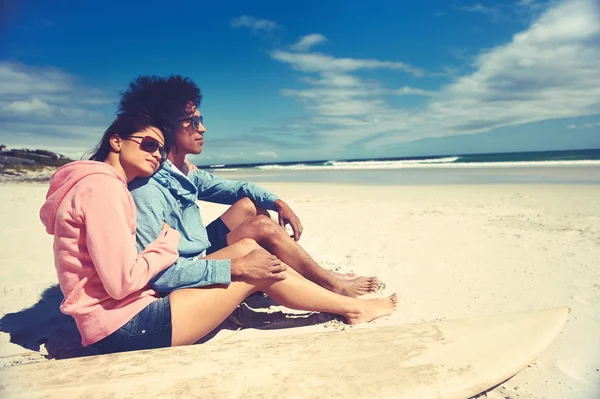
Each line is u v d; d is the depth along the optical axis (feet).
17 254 14.42
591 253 13.57
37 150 67.56
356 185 45.98
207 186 10.25
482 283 11.09
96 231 5.78
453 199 29.48
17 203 27.81
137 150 6.62
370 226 19.61
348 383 5.93
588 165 70.33
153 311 6.59
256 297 10.27
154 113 6.91
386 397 5.68
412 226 19.26
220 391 5.64
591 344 7.60
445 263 13.02
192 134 7.85
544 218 20.45
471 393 6.01
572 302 9.55
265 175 84.12
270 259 7.39
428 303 9.82
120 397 5.43
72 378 5.82
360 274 12.13
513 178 48.11
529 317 8.07
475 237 16.51
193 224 8.18
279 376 6.02
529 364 6.97
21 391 5.52
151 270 6.33
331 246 15.72
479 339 7.25
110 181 5.98
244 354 6.60
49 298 10.26
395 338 7.25
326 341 7.12
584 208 23.30
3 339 8.00
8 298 10.23
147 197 6.98
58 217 5.89
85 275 6.15
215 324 7.14
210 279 6.88
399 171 79.20
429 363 6.49
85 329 6.29
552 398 6.13
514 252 14.03
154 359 6.33
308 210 25.84
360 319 8.72
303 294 8.01
